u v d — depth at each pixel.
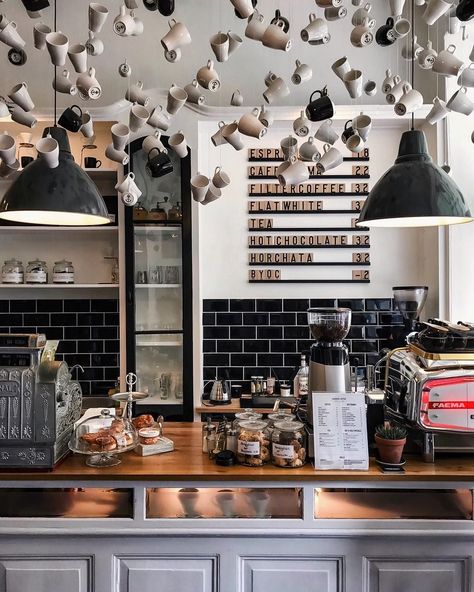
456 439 1.94
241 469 1.84
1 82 3.31
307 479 1.79
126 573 1.84
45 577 1.83
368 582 1.83
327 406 1.87
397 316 3.43
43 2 2.18
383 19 3.33
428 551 1.82
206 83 2.00
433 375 1.83
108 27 3.32
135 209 3.09
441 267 3.08
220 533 1.81
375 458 1.95
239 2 1.69
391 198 1.76
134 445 1.93
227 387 3.19
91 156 3.44
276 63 3.32
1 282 3.44
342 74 2.00
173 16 3.32
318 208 3.45
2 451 1.83
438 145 3.06
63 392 1.93
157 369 3.19
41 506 1.90
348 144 2.10
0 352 1.86
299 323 3.45
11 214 2.08
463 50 2.99
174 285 3.18
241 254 3.47
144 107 2.20
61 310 3.50
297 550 1.83
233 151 3.45
